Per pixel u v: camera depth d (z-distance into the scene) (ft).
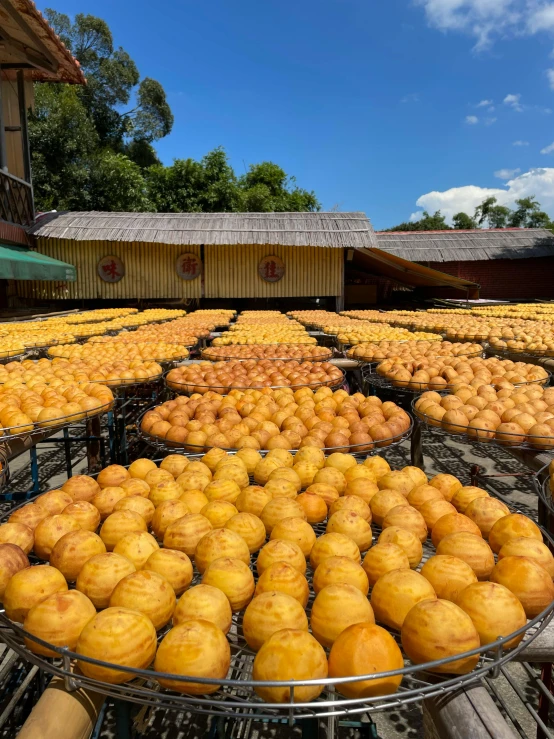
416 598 6.49
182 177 111.04
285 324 45.03
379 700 4.93
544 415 14.98
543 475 12.29
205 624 5.83
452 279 75.66
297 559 7.55
